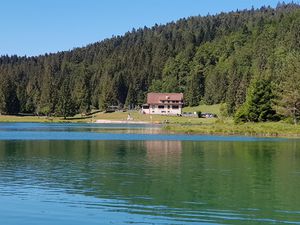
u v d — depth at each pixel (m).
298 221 26.73
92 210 28.50
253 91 124.31
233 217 27.38
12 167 46.31
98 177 40.34
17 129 125.88
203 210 28.83
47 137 91.94
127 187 35.75
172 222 26.23
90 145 73.25
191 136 99.38
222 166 48.03
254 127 109.06
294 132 102.00
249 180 39.34
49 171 43.69
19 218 26.62
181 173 42.91
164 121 179.25
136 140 85.31
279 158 55.84
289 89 120.69
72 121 198.12
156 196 32.53
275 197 32.62
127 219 26.67
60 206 29.33
